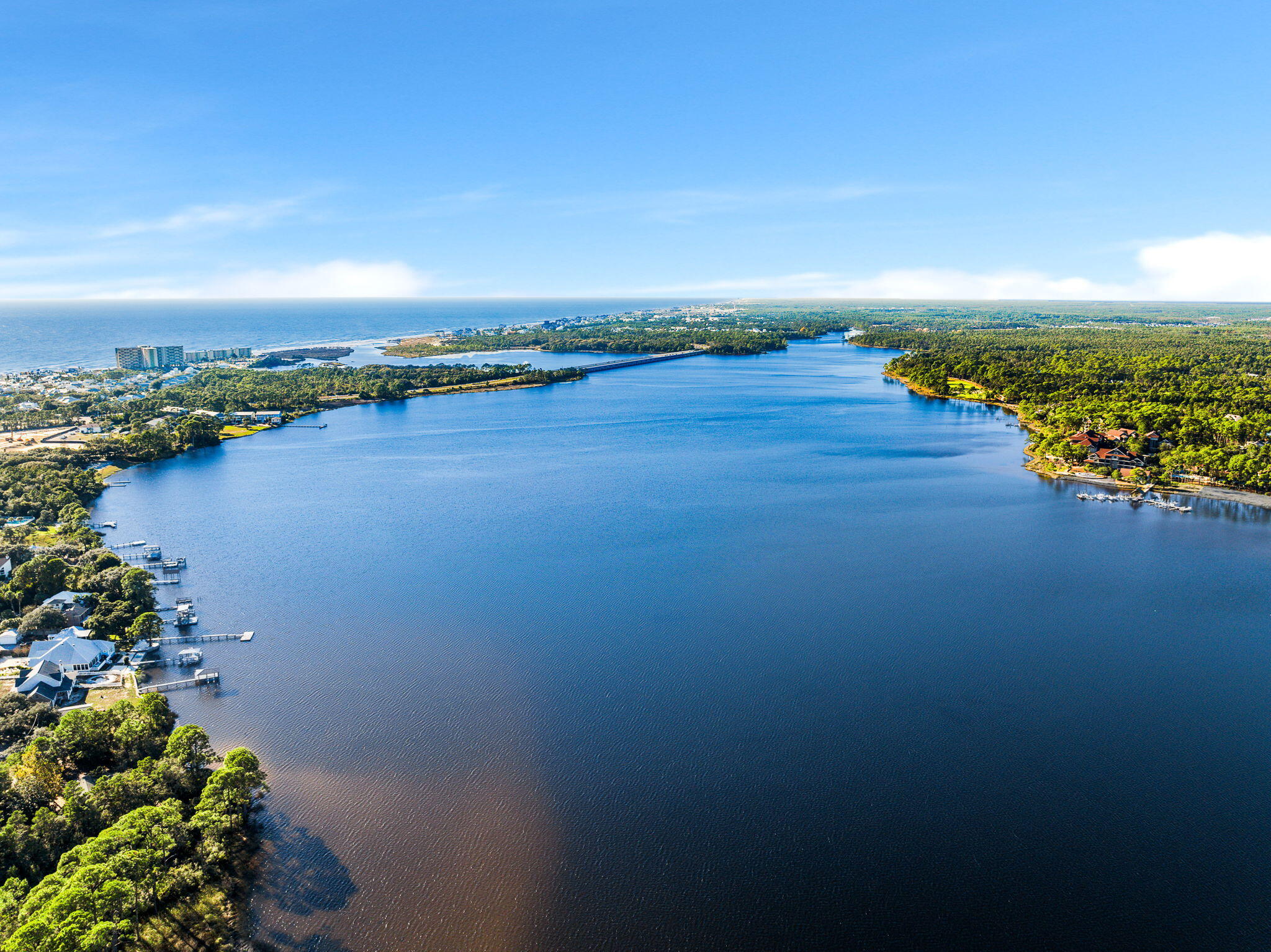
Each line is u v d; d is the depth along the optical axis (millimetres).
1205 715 135000
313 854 103250
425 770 120375
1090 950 89750
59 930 78625
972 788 116062
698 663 152125
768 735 129000
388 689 143625
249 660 154750
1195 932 92000
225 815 106000
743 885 98625
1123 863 102062
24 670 144500
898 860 102500
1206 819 109812
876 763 121688
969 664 151750
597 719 133750
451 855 103375
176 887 95000
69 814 101062
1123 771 120188
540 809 111875
